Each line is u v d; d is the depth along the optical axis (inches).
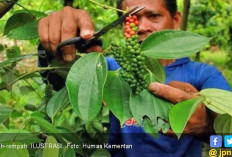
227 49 112.3
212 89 26.3
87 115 23.5
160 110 26.0
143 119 26.9
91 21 28.6
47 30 29.0
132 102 25.7
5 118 29.8
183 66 46.6
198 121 30.0
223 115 27.1
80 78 24.5
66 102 29.0
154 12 36.7
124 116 25.7
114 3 92.0
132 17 26.0
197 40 25.5
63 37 28.2
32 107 41.8
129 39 25.4
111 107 25.9
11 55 41.8
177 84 31.4
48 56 31.8
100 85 24.2
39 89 59.1
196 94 26.5
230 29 108.7
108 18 91.4
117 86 26.9
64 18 28.5
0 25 38.6
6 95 54.2
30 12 32.8
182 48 25.5
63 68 33.0
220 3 114.8
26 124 28.6
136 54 25.2
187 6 64.9
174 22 45.8
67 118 61.1
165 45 25.6
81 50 29.7
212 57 211.9
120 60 25.6
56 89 39.2
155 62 30.0
